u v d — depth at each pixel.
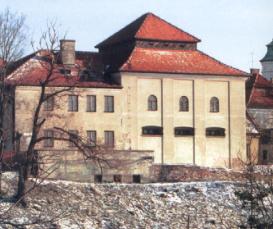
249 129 181.75
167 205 124.56
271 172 100.88
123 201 124.62
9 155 114.19
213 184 131.88
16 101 151.00
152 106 163.75
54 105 148.00
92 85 159.25
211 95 168.38
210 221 118.31
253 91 196.75
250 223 82.31
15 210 113.94
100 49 178.62
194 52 172.38
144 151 142.88
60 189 124.25
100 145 138.62
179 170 142.25
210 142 167.25
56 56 145.75
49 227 109.94
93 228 113.88
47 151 132.00
